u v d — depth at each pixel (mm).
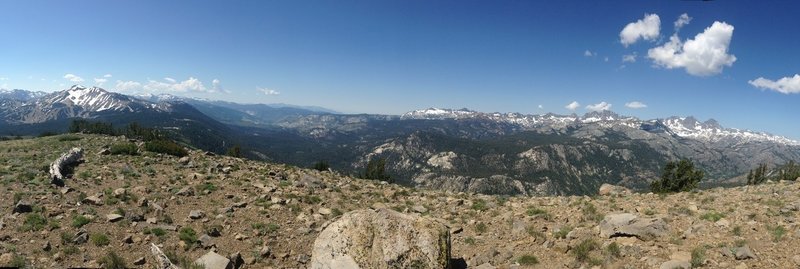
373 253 13008
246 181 30688
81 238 16234
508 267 15328
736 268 12797
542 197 30562
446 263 13086
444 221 22141
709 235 16031
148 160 37125
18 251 14859
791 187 25688
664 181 37031
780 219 17234
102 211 20172
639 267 13797
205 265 14773
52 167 27516
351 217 14016
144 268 14750
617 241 16438
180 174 31609
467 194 32469
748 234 15625
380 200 28094
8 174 27500
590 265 14555
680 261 13406
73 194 23266
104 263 14633
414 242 13086
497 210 24734
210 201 23953
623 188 34188
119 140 56875
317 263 13289
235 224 20062
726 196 24562
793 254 13305
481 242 18703
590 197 28797
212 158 44000
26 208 19094
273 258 16844
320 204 25141
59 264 14258
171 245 16750
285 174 36562
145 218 19688
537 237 18203
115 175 29203
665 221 18562
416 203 27531
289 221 21328
